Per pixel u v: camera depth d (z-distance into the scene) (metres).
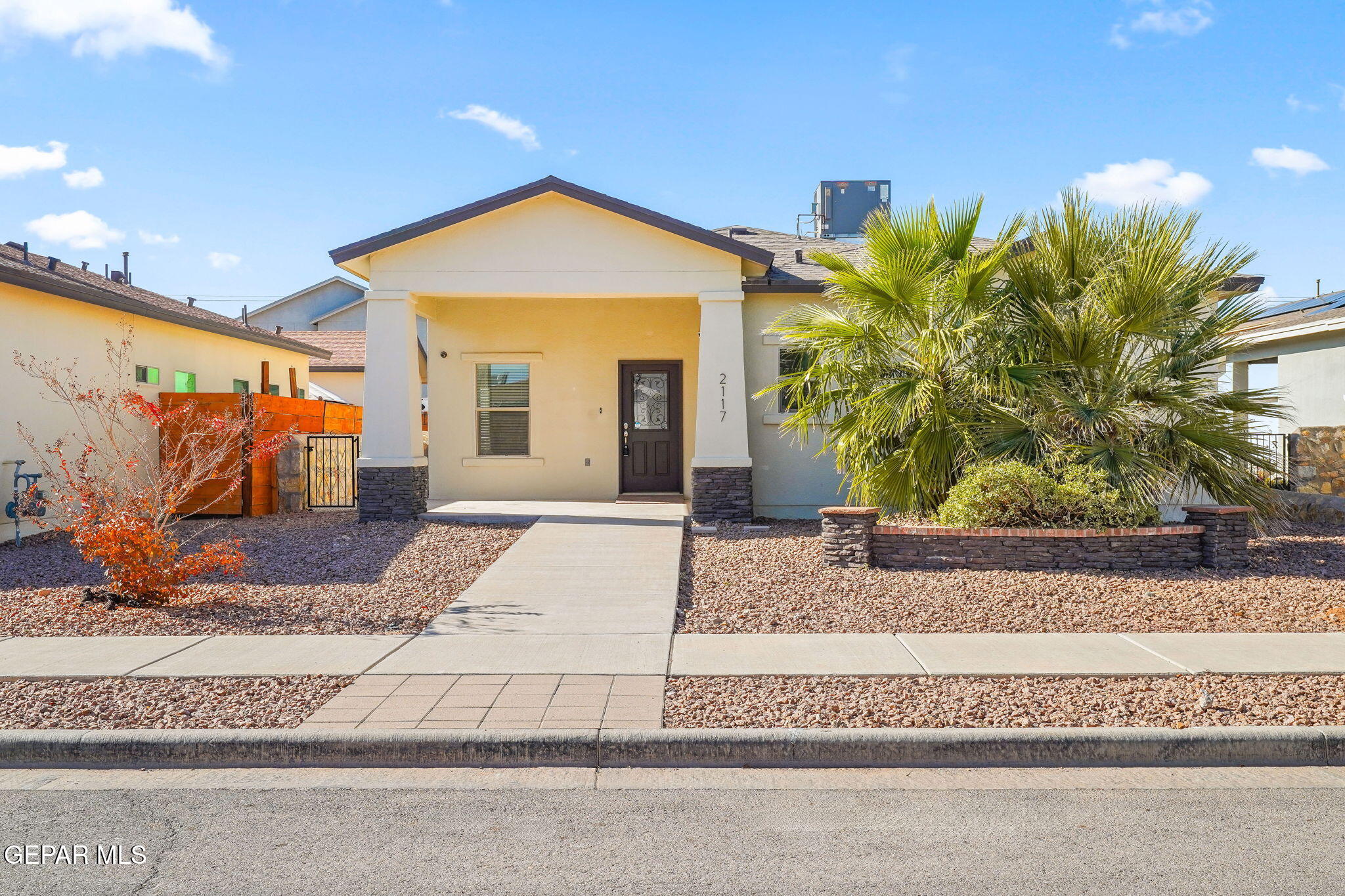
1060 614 7.70
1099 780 4.68
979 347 10.34
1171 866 3.73
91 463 12.95
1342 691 5.66
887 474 10.42
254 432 13.90
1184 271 10.02
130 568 8.05
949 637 7.03
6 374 11.51
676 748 4.93
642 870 3.72
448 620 7.63
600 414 15.77
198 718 5.26
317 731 5.00
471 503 14.95
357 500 13.91
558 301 15.77
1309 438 14.84
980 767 4.88
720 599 8.46
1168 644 6.79
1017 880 3.62
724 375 13.20
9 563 10.38
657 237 13.20
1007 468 9.55
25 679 6.02
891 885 3.59
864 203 23.72
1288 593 8.35
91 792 4.57
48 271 14.91
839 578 9.12
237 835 4.06
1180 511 12.95
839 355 10.99
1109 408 9.80
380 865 3.77
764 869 3.72
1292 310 18.23
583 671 6.18
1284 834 4.03
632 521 12.77
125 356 14.09
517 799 4.46
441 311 15.69
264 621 7.64
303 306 42.28
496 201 12.84
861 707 5.42
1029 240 11.16
